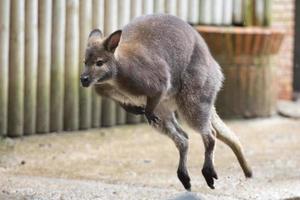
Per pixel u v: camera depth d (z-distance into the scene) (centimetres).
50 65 2522
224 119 2814
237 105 2820
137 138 2539
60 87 2547
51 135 2523
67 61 2556
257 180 1967
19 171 2058
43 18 2484
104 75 1633
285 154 2341
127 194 1720
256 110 2850
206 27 2764
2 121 2439
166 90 1697
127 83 1655
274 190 1844
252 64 2822
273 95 2902
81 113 2603
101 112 2655
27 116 2488
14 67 2444
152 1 2733
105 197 1686
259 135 2622
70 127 2583
